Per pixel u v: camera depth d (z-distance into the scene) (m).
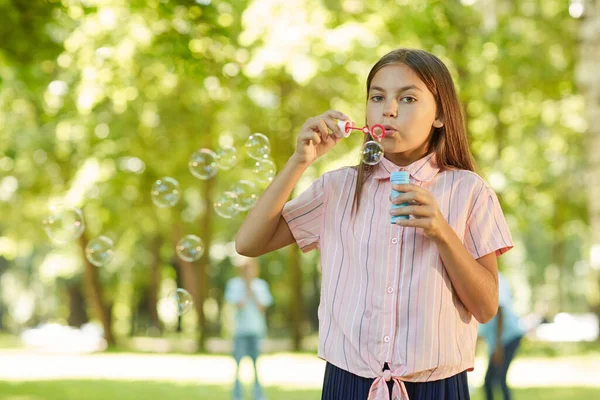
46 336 31.39
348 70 12.77
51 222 5.34
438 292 2.32
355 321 2.34
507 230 2.46
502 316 7.17
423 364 2.29
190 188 20.11
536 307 33.69
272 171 3.81
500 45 12.66
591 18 10.71
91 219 20.92
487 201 2.45
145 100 15.62
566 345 20.45
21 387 11.43
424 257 2.34
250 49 12.34
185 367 15.09
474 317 2.41
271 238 2.54
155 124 16.53
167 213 19.88
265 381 11.89
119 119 16.41
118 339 28.17
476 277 2.29
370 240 2.38
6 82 13.50
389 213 2.29
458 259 2.26
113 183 16.67
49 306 41.75
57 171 19.31
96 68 13.51
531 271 32.38
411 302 2.31
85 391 10.79
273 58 12.20
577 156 18.42
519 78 15.34
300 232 2.51
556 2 15.40
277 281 30.89
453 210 2.41
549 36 15.41
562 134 18.30
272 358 17.09
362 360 2.32
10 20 8.98
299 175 2.47
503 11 14.37
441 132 2.50
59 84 14.72
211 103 15.87
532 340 22.39
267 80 14.48
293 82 15.55
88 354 19.94
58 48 9.43
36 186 19.50
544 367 14.09
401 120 2.39
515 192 18.22
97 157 16.67
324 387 2.42
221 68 8.84
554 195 19.67
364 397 2.33
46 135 18.38
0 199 19.86
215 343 27.36
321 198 2.50
